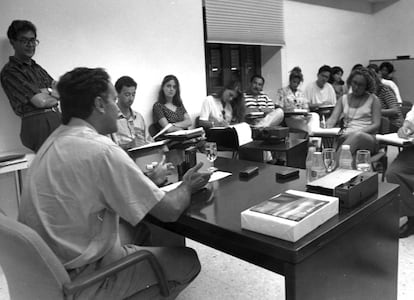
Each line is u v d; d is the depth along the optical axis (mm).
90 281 1247
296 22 6652
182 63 4711
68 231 1352
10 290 1428
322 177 1723
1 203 2957
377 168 3656
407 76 7762
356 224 1440
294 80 5973
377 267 1614
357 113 3914
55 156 1366
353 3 7980
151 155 2650
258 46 6492
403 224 2889
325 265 1318
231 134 3906
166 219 1464
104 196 1346
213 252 2717
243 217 1349
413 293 2098
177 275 1562
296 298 1222
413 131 3062
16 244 1200
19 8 3365
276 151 3166
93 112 1447
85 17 3799
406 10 8180
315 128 4242
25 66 3139
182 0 4633
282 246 1217
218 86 5891
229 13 5391
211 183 1929
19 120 3410
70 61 3734
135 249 1571
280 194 1562
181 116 4473
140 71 4309
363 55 8461
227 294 2195
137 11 4211
